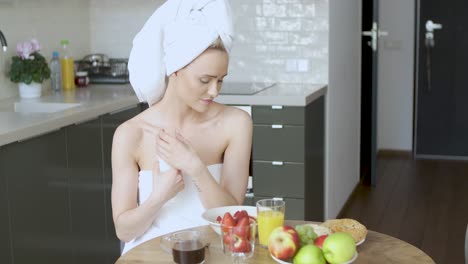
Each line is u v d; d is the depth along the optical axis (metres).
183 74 1.82
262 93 3.89
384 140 6.93
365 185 5.73
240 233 1.60
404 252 1.71
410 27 6.75
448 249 4.16
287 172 3.83
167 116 1.96
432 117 6.73
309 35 4.42
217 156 2.03
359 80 5.65
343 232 1.73
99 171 3.53
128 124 1.94
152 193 1.82
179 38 1.79
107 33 4.79
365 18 6.00
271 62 4.52
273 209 1.73
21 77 3.77
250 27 4.52
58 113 3.20
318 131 4.21
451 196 5.33
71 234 3.22
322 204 4.41
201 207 1.93
